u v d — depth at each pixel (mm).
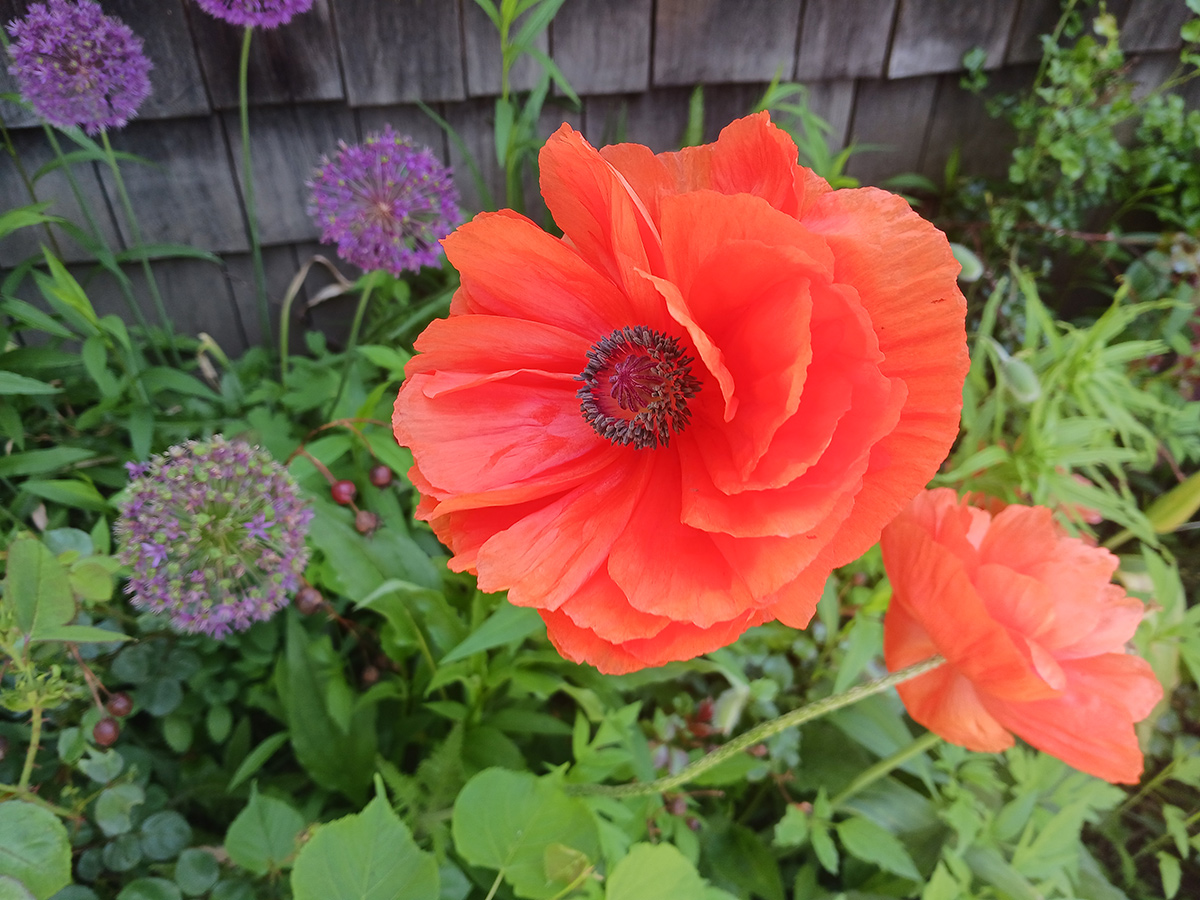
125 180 623
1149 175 715
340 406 527
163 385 562
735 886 448
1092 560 337
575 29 633
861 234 246
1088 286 791
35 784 422
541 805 283
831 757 488
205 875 388
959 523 335
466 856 273
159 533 382
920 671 336
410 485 525
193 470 396
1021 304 715
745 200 224
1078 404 542
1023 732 334
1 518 484
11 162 596
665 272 263
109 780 395
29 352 519
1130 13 700
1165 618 483
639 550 282
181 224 649
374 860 239
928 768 472
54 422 555
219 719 456
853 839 417
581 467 305
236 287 693
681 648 274
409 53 616
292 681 447
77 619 405
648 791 372
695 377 299
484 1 516
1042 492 499
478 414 302
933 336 241
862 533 257
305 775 474
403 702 474
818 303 232
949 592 308
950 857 410
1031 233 742
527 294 299
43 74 445
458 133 667
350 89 622
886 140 738
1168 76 743
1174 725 548
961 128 743
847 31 670
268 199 656
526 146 583
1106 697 323
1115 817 535
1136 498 707
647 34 644
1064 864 420
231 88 601
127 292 567
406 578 457
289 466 471
